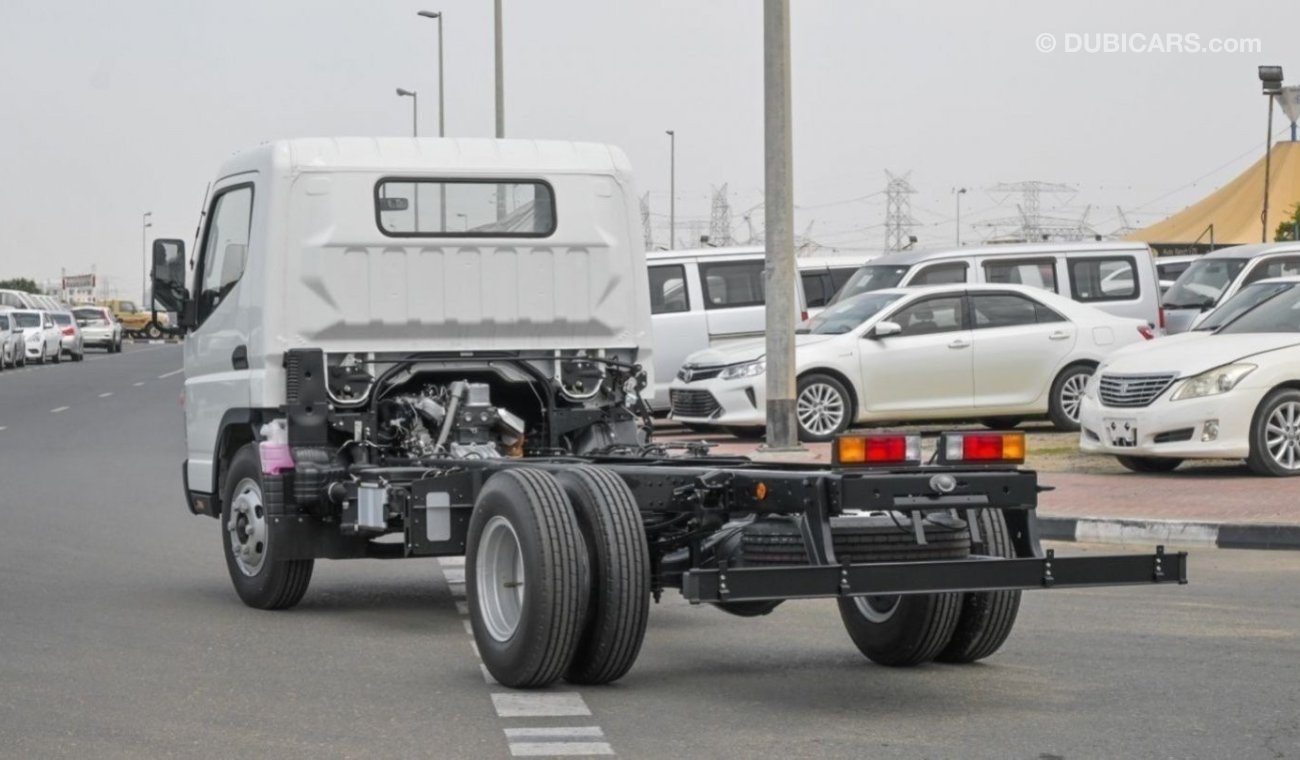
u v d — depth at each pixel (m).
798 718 9.37
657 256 32.25
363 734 8.95
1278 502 17.83
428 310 13.50
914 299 27.42
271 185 13.27
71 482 24.66
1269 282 23.66
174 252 14.82
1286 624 12.16
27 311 80.31
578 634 9.89
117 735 8.89
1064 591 13.80
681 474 10.66
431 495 11.63
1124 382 20.39
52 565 15.75
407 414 13.27
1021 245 31.50
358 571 15.55
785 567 9.09
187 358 14.88
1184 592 13.67
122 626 12.38
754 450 26.16
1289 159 78.69
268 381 13.23
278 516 12.92
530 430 14.12
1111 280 31.34
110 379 63.41
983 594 10.56
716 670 10.80
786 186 24.72
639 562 9.94
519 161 13.74
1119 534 16.88
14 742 8.72
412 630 12.28
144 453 30.42
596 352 13.97
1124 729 9.03
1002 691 10.05
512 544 10.28
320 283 13.25
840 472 9.51
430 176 13.51
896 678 10.50
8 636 11.90
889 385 27.00
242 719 9.28
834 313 28.19
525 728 9.09
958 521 10.16
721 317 32.12
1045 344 27.42
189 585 14.55
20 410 44.16
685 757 8.47
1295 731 8.97
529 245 13.73
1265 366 19.89
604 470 10.34
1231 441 19.78
